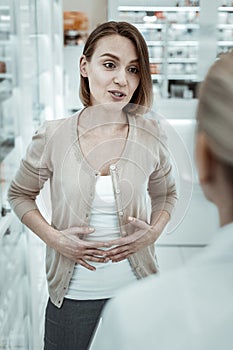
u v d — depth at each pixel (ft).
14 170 6.11
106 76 4.94
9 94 6.00
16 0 6.23
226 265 1.90
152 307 1.89
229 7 11.59
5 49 5.76
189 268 1.95
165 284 1.93
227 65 1.91
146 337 1.85
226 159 1.85
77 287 4.71
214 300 1.85
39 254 7.53
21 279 6.56
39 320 7.22
